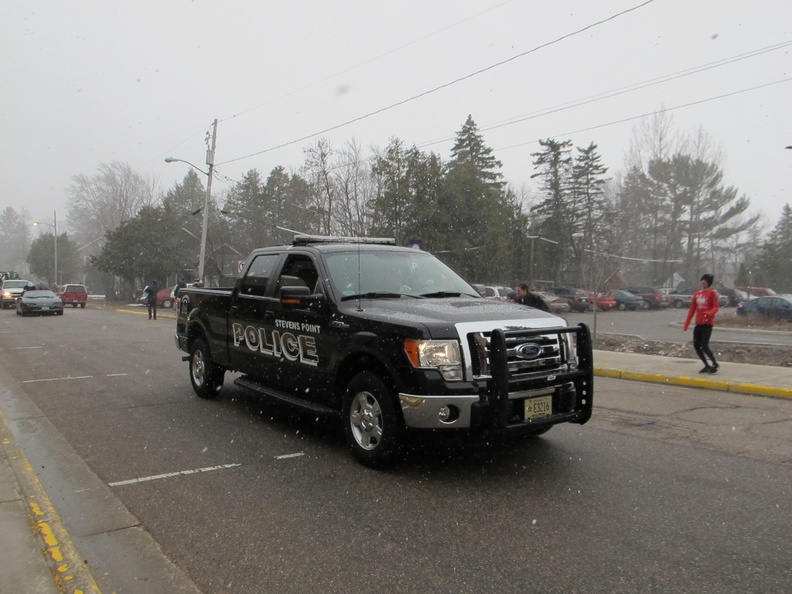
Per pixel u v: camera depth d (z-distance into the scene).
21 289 40.00
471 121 58.12
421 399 4.97
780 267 58.53
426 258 7.12
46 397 9.09
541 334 5.26
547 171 60.22
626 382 11.05
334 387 5.98
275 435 6.81
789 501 4.78
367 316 5.53
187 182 87.62
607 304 43.53
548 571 3.65
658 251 60.16
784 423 7.56
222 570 3.73
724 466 5.69
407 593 3.42
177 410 8.12
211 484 5.23
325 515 4.54
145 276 51.09
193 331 9.05
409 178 34.50
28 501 4.56
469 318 5.21
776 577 3.55
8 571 3.50
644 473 5.47
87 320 27.75
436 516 4.50
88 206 70.38
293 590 3.48
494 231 36.94
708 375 10.88
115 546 4.07
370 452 5.50
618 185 62.34
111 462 5.87
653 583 3.49
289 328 6.54
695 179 58.06
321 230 40.28
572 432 6.99
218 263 52.44
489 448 6.27
